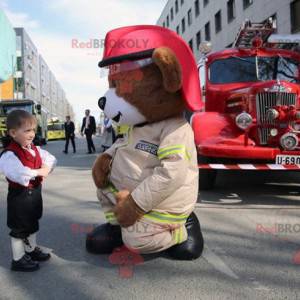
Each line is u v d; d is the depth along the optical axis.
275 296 3.01
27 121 3.42
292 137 5.77
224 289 3.13
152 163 3.50
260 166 5.87
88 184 8.04
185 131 3.45
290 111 5.97
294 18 20.77
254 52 7.73
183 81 3.39
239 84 7.45
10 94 59.72
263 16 24.03
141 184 3.35
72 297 3.05
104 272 3.49
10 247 4.16
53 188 7.63
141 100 3.41
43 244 4.21
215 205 5.85
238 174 8.45
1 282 3.32
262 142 6.11
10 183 3.48
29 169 3.36
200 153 5.96
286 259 3.75
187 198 3.51
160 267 3.56
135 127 3.61
